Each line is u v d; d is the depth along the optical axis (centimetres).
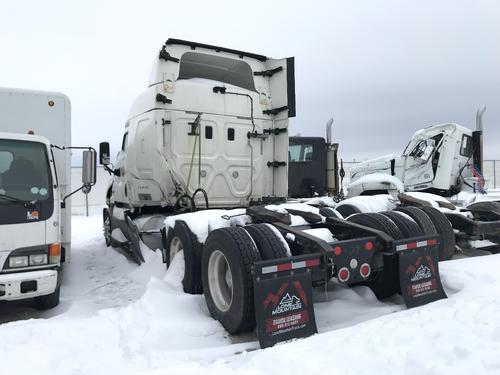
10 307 514
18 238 452
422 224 545
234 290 387
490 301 380
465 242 646
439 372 257
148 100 691
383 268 463
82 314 467
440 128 1326
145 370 311
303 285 376
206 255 435
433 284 452
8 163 464
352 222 485
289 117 724
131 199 774
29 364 313
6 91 543
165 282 510
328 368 283
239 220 488
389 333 328
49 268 469
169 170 662
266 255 388
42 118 557
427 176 1330
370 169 1498
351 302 464
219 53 715
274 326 358
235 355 344
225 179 704
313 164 1138
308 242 406
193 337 394
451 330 312
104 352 347
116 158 898
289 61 727
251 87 765
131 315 414
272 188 751
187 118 678
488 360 262
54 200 476
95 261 784
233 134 711
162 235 604
